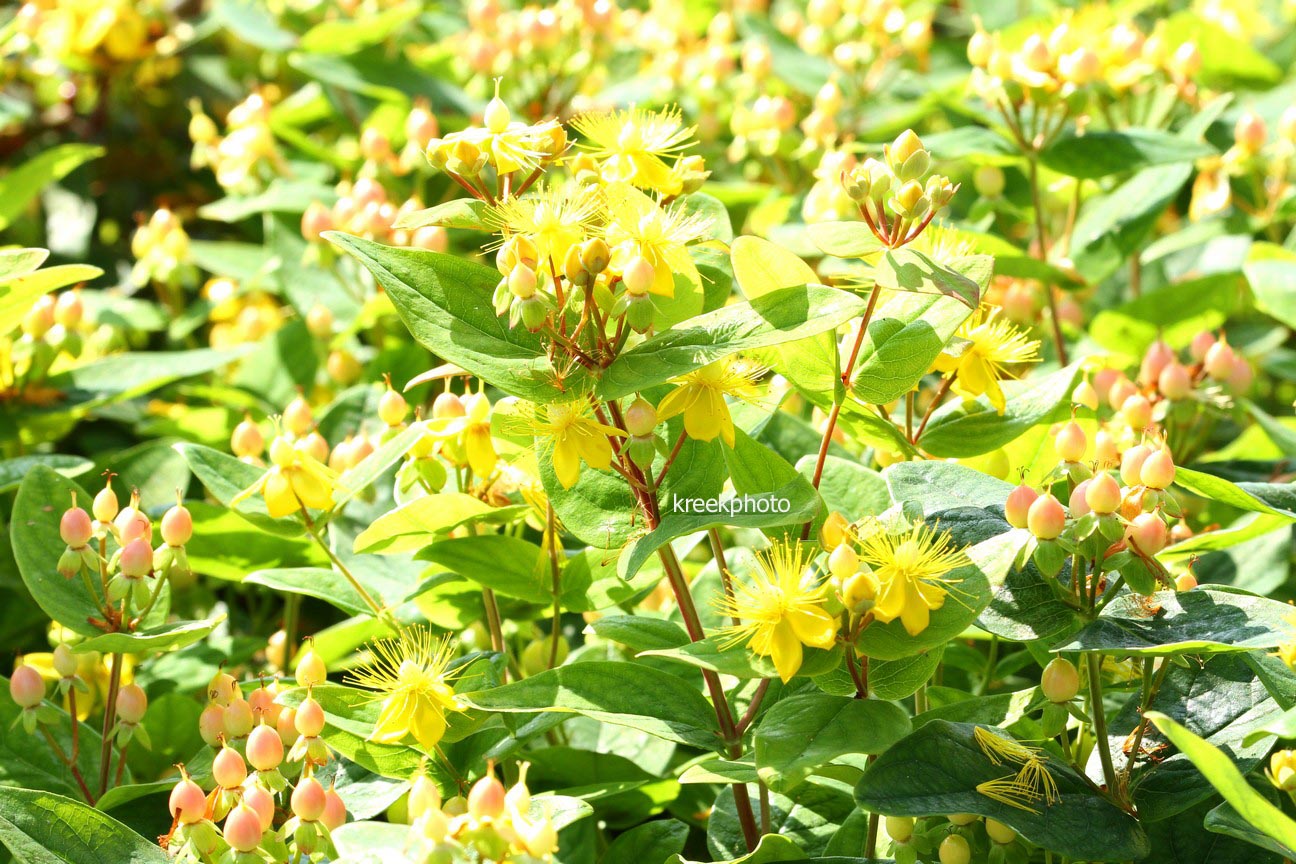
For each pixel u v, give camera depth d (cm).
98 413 147
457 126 159
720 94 167
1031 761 99
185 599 128
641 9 223
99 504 108
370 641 116
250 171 158
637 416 99
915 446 108
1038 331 145
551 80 173
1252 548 119
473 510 107
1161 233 173
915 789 98
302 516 110
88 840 101
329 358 142
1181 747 94
